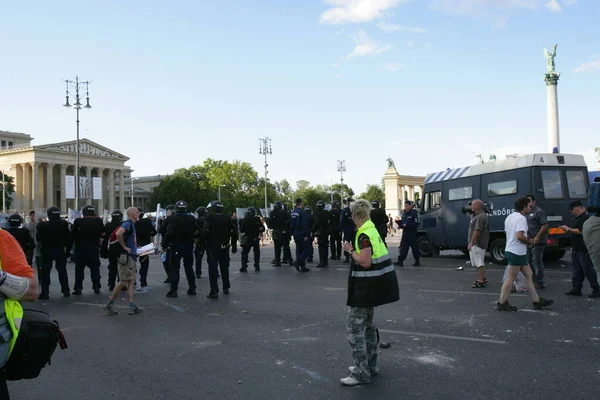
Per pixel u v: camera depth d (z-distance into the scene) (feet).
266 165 213.25
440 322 24.64
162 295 36.58
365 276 16.24
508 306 26.73
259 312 28.68
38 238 36.70
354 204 16.94
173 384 16.85
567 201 45.93
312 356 19.63
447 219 55.42
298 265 48.14
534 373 16.75
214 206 35.06
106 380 17.51
